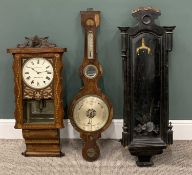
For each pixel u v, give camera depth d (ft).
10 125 7.44
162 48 6.14
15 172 5.98
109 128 7.37
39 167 6.18
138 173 5.92
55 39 7.16
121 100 7.30
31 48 6.23
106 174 5.90
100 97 6.40
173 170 6.01
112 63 7.20
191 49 7.09
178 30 7.04
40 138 6.54
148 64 6.15
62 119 6.39
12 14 7.12
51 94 6.35
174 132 7.33
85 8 7.06
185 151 6.79
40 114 6.75
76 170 6.06
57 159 6.51
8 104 7.41
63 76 7.26
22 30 7.16
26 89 6.34
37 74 6.31
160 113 6.21
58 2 7.06
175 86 7.23
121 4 7.00
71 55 7.20
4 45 7.22
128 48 6.11
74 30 7.13
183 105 7.27
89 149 6.40
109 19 7.06
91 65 6.34
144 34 6.11
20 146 7.13
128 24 7.06
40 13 7.10
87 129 6.38
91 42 6.34
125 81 6.16
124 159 6.48
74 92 7.30
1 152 6.82
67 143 7.22
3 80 7.34
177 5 6.97
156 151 6.09
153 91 6.18
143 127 6.20
